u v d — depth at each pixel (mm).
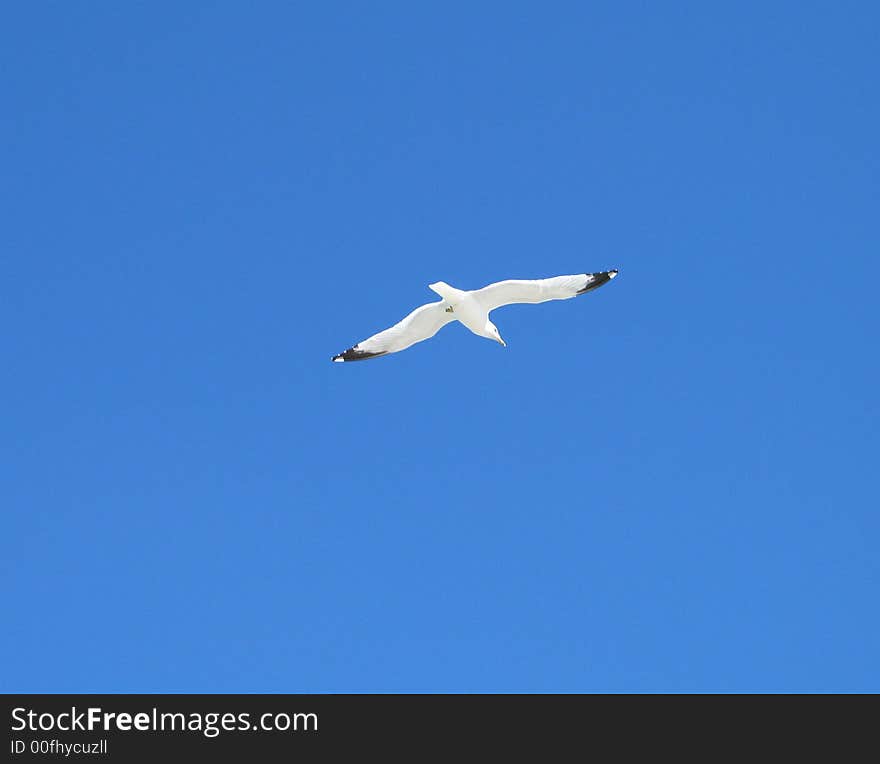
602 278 31547
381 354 32219
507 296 31766
